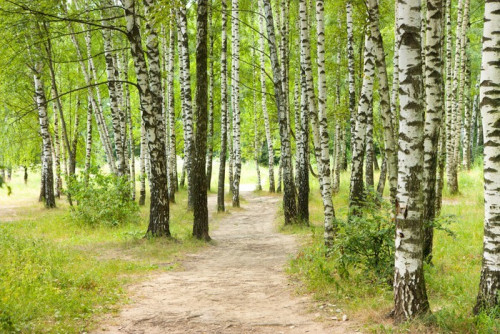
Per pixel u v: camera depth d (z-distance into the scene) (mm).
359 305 6535
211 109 25156
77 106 25125
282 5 19797
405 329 5273
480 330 5039
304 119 16781
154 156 13273
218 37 26438
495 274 5496
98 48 22219
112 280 8367
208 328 5879
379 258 7691
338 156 24859
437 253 10023
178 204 24734
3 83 20016
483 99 5531
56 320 5828
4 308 5594
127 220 16891
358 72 21422
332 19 21844
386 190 21953
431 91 7945
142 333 5656
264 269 9961
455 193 19141
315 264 9211
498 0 5395
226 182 40375
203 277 9094
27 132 25266
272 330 5789
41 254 10117
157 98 13344
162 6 9805
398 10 5523
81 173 17359
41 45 17547
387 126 8953
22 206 24719
